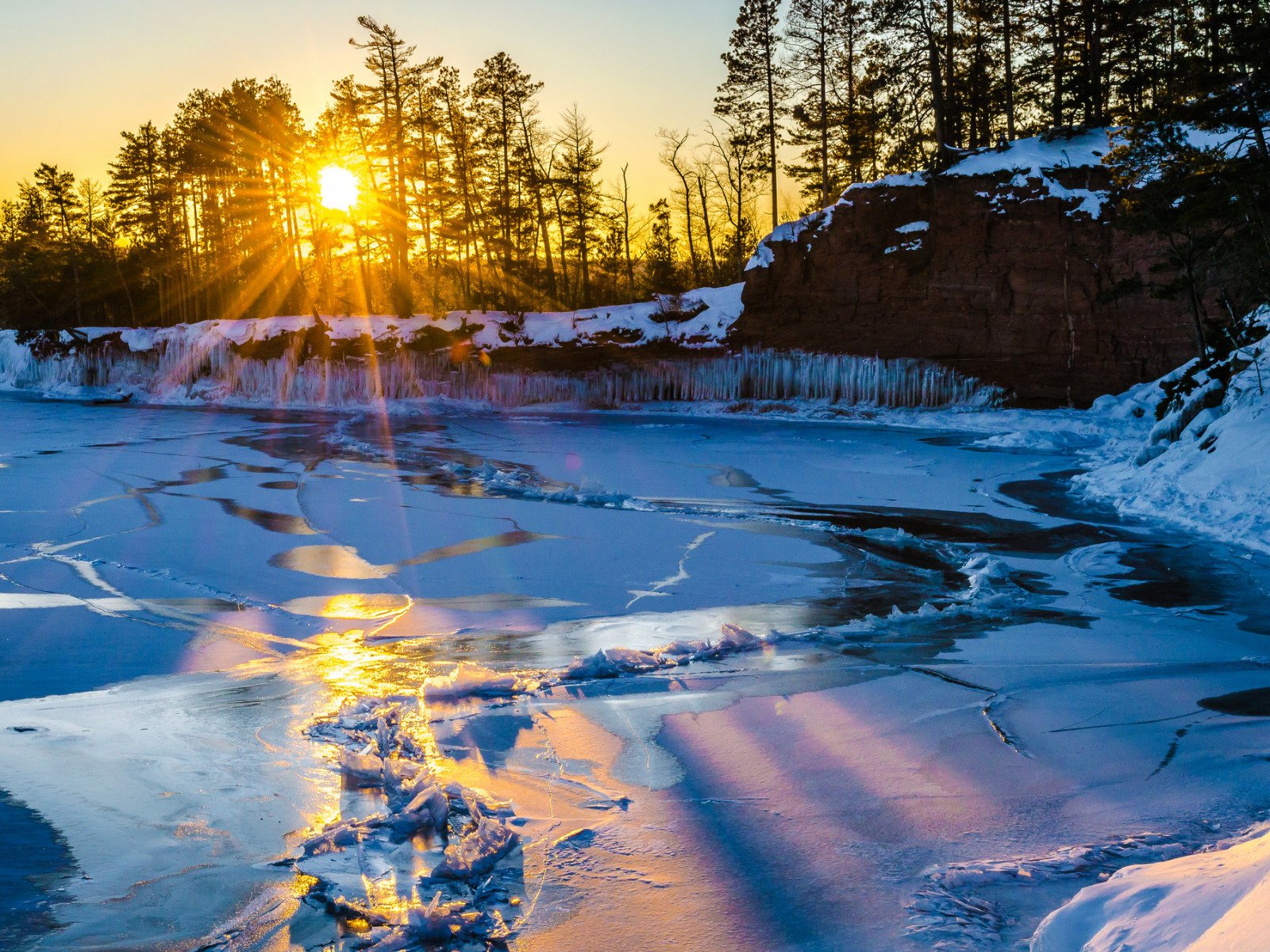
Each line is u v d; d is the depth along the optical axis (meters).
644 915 4.24
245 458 26.36
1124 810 5.34
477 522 16.66
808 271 42.78
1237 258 27.97
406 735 6.48
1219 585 12.19
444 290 67.31
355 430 35.56
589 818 5.28
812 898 4.39
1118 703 7.36
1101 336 36.66
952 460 26.16
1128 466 21.44
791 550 14.44
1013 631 9.84
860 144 55.41
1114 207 36.22
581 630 9.95
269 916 4.20
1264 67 22.69
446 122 61.22
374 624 10.17
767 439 32.16
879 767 6.04
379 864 4.70
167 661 8.70
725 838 5.03
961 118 53.25
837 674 8.18
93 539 14.76
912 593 11.80
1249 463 17.55
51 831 4.98
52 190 77.62
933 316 39.84
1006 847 4.90
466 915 4.15
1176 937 2.92
